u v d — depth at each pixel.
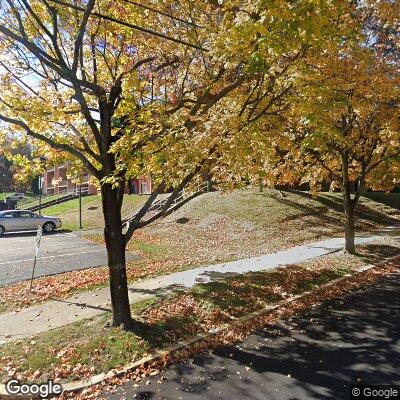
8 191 76.12
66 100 8.32
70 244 19.91
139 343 7.13
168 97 9.15
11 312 9.23
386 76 11.07
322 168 14.34
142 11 7.70
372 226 22.48
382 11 10.02
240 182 8.55
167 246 17.91
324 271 12.02
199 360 6.73
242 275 11.47
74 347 6.99
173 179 7.49
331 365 6.37
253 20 5.70
